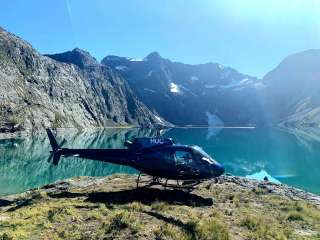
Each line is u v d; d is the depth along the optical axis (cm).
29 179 4284
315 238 1333
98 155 2205
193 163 2052
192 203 1714
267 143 10294
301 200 2159
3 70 16912
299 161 6594
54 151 2516
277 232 1339
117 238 1105
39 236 1107
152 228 1208
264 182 2659
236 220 1473
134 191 1952
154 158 2034
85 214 1365
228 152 7831
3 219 1338
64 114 19388
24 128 13862
